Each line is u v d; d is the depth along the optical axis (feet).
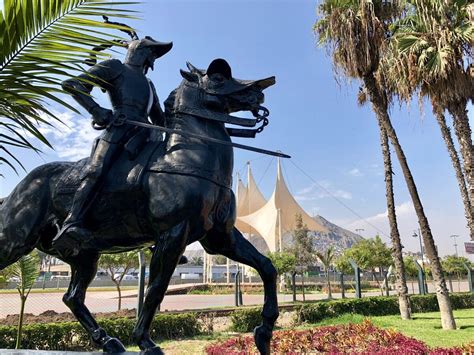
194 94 8.63
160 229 7.58
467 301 52.65
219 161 8.18
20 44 6.25
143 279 27.40
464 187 35.01
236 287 53.93
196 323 32.76
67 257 8.33
